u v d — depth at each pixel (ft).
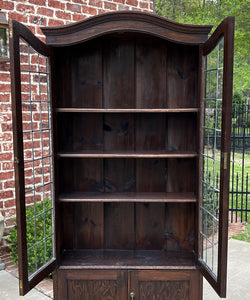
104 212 8.72
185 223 8.64
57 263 7.73
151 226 8.73
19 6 10.79
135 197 8.05
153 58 8.27
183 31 7.14
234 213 16.99
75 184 8.63
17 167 6.32
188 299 7.80
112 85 8.38
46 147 11.72
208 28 7.13
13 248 10.66
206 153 7.65
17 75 6.19
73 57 8.26
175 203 8.63
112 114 8.49
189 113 8.37
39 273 7.03
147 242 8.77
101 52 8.26
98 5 12.76
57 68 8.15
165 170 8.60
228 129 6.15
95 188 8.64
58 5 11.69
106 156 7.67
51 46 7.39
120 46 8.27
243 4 36.50
